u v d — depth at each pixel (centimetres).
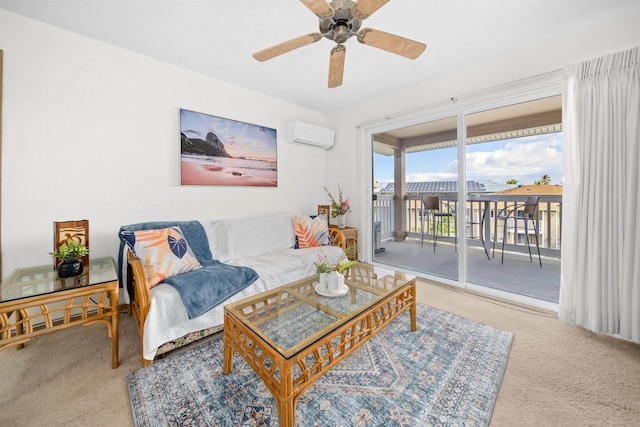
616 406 121
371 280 197
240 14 184
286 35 210
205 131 278
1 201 183
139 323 160
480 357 158
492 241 394
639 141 170
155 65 245
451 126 298
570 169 198
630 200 171
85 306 149
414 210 353
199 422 114
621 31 183
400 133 347
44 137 196
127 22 193
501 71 241
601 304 184
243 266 222
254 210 323
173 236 208
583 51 199
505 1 173
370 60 249
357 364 153
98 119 218
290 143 361
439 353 163
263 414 118
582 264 190
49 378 142
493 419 114
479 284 275
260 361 116
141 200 240
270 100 338
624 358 157
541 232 350
